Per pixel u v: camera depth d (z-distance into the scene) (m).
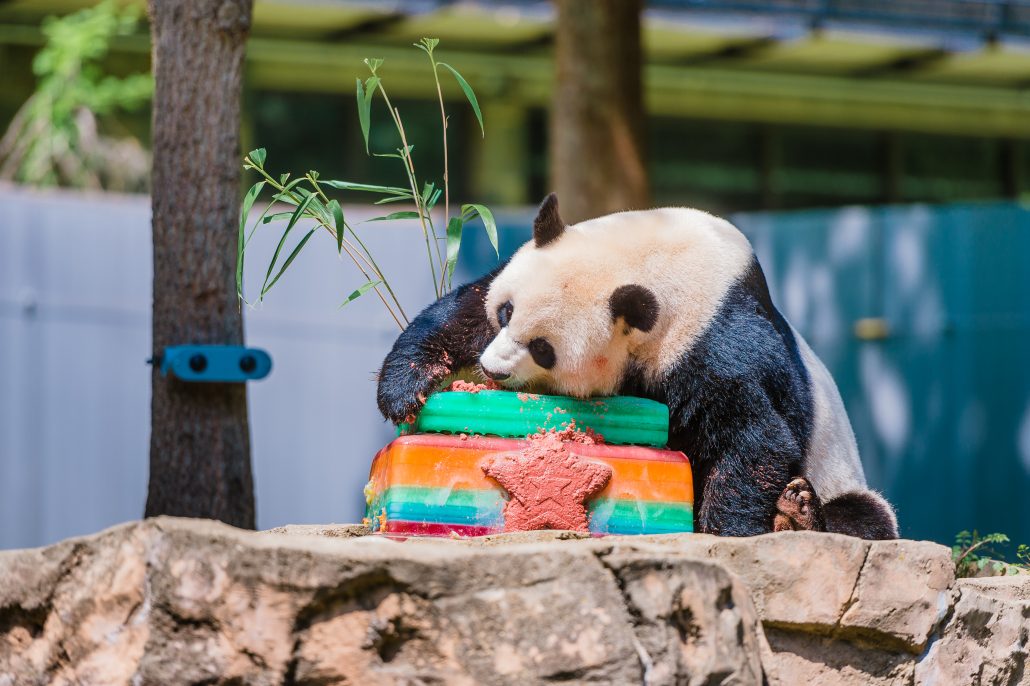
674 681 4.71
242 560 4.63
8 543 13.55
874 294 13.70
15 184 18.38
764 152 21.09
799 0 18.09
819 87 20.97
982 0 18.70
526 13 17.58
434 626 4.65
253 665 4.59
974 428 13.17
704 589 4.91
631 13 13.01
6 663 5.03
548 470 5.77
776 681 5.40
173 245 8.22
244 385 8.44
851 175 21.50
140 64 18.86
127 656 4.75
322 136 19.33
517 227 13.81
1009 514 13.01
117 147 18.70
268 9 17.36
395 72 19.39
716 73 20.55
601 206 12.88
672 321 6.02
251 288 13.80
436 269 13.78
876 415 13.68
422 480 5.73
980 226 13.17
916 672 5.62
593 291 5.91
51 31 17.80
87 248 13.74
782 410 6.10
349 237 13.84
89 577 4.89
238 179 8.37
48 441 13.65
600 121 12.88
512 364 5.93
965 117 21.88
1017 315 13.00
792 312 14.15
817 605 5.44
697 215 6.32
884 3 18.41
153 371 8.30
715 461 6.11
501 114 19.91
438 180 19.75
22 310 13.62
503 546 4.88
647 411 5.98
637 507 5.84
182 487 8.16
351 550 4.65
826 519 6.42
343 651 4.61
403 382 6.11
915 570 5.62
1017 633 6.04
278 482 13.89
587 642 4.67
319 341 13.88
